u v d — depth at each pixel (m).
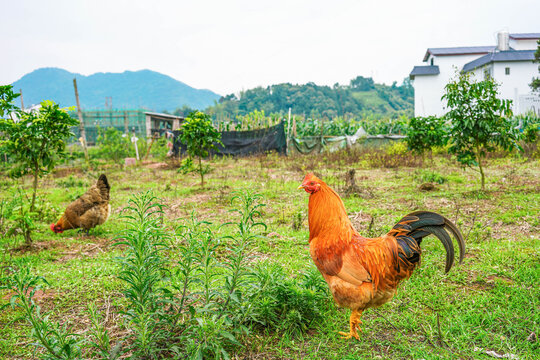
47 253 6.32
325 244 3.45
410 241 3.31
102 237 7.43
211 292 3.54
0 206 7.55
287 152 24.78
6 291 4.69
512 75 47.47
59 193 12.40
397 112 132.62
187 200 10.81
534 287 4.36
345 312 4.08
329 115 135.75
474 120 9.70
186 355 3.14
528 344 3.32
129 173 18.38
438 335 3.56
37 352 3.43
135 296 3.12
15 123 8.38
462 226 7.08
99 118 61.59
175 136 24.58
